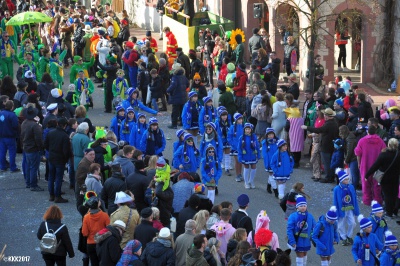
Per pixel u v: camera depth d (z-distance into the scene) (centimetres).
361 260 1777
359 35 3438
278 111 2670
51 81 3059
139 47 3616
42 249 1691
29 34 4134
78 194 2075
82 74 3080
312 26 3042
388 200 2227
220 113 2533
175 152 2256
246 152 2414
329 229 1823
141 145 2420
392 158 2205
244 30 4350
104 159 2236
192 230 1612
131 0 5491
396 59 3769
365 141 2298
